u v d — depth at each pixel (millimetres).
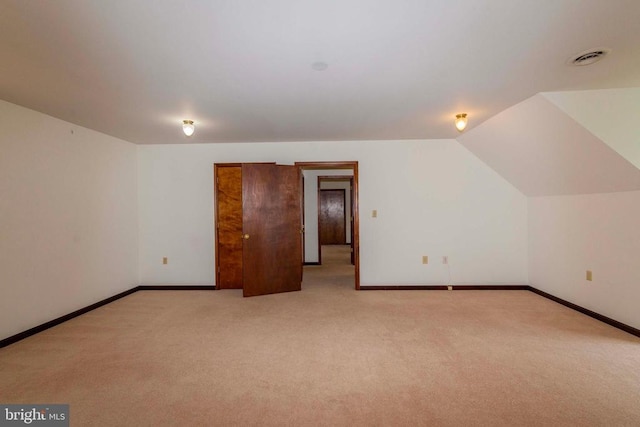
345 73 2445
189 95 2850
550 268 4188
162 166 4895
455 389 2162
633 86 2754
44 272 3303
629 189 3014
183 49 2043
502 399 2045
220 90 2740
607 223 3287
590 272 3518
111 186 4320
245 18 1717
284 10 1649
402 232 4805
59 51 2043
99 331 3227
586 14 1716
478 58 2223
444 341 2914
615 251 3197
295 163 4852
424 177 4773
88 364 2533
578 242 3693
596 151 2957
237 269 4918
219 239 4883
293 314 3693
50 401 2057
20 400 2068
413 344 2859
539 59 2244
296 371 2416
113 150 4371
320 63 2273
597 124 2830
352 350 2752
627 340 2889
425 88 2764
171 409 1975
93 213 3992
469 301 4145
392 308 3881
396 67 2350
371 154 4824
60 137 3520
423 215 4785
